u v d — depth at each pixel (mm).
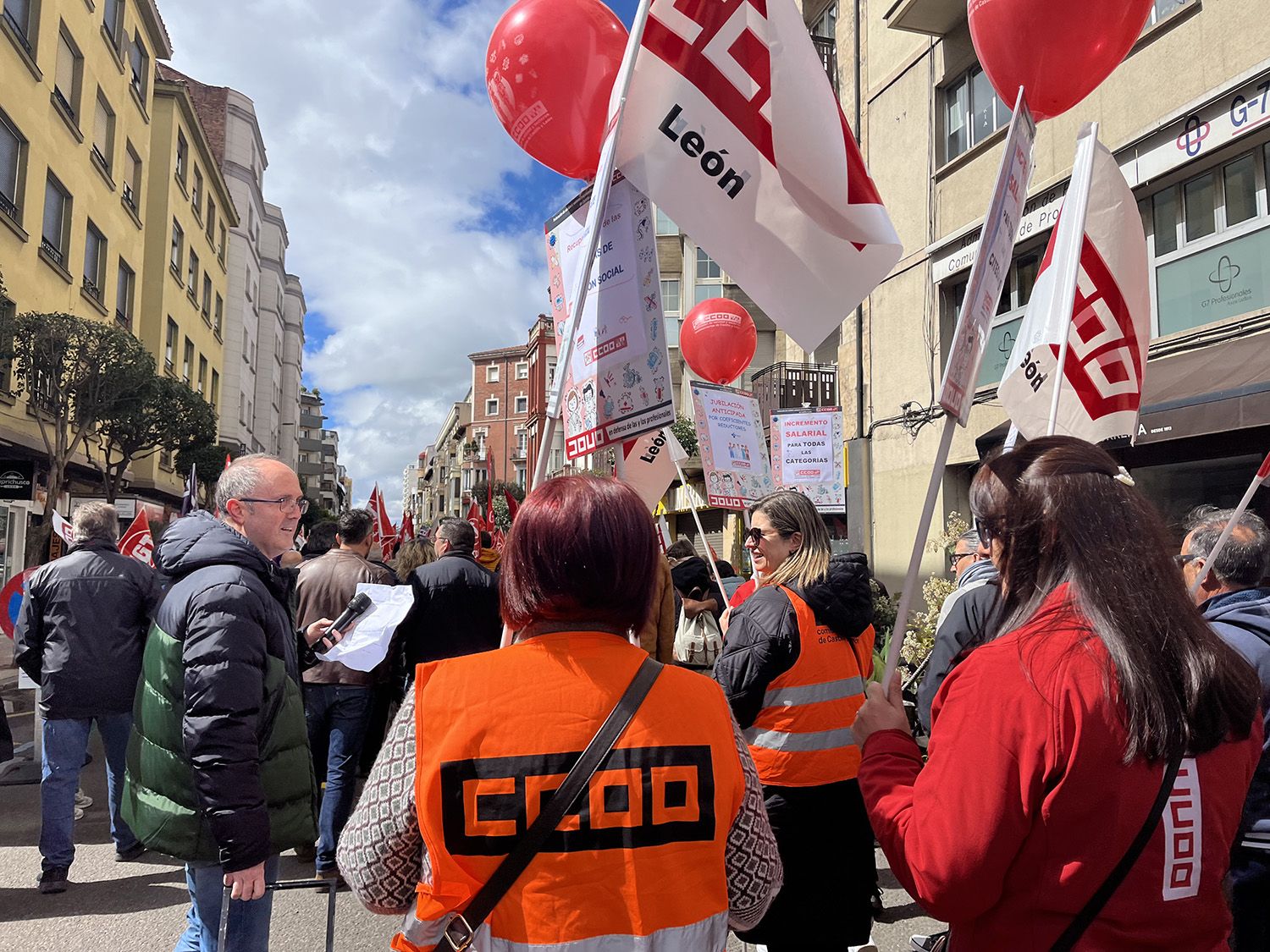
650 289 2441
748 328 5793
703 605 5512
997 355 10023
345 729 4492
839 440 6930
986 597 3066
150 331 25250
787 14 2389
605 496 1478
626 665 1408
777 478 7008
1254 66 6930
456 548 4914
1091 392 3041
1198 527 2688
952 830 1228
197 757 2234
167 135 25984
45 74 15625
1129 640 1228
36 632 4430
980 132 10328
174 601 2404
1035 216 9305
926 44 11258
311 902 4266
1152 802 1194
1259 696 1324
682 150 2465
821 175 2363
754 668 2621
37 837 5105
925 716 3094
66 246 17156
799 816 2605
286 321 60312
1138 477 8180
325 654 3609
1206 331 7473
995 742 1224
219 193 33375
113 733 4598
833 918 2607
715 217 2447
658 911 1300
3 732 4160
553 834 1285
